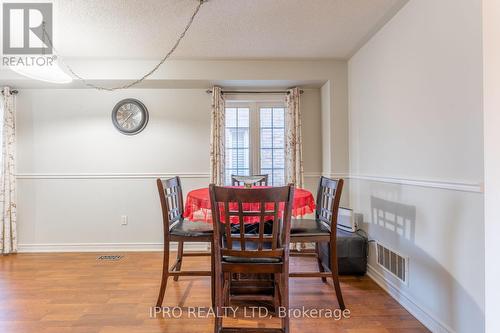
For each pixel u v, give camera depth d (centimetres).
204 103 359
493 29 137
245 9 218
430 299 181
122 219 354
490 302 138
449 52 163
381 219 247
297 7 216
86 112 352
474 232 146
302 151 360
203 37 265
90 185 353
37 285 248
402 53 214
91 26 240
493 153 137
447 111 165
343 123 326
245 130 370
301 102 362
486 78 138
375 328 182
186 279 262
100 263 305
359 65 295
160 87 351
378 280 251
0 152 336
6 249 335
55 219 351
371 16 228
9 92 336
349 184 323
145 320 192
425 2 186
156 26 243
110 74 316
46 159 350
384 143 242
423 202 188
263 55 309
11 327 183
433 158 178
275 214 155
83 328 182
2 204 335
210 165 348
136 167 355
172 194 230
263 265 160
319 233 207
